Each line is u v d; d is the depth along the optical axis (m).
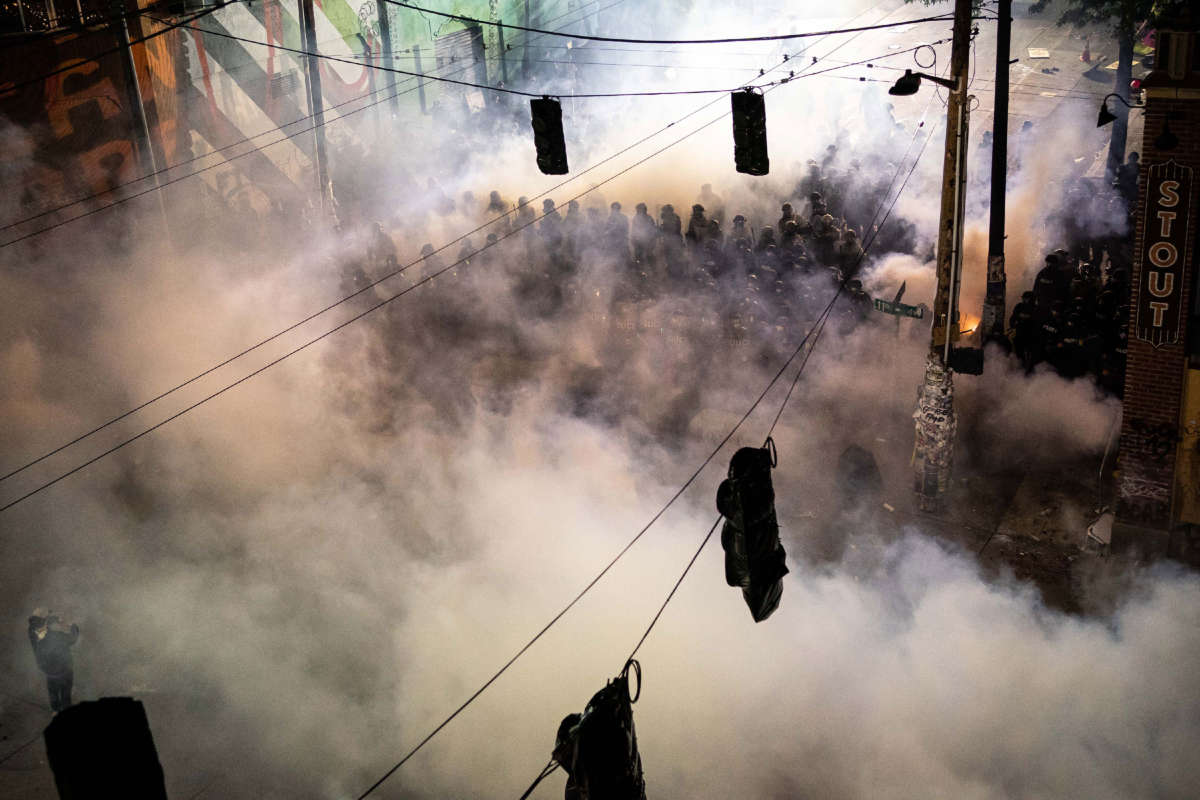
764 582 9.52
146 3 26.30
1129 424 14.83
